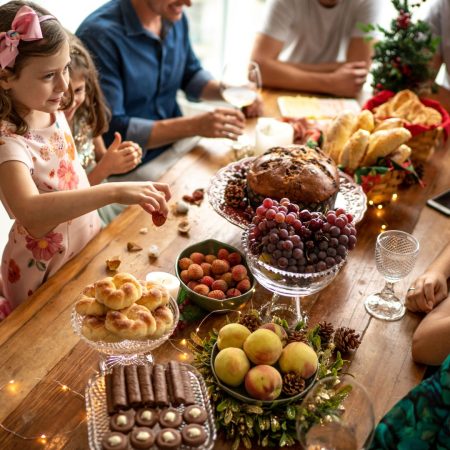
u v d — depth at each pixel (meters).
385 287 1.37
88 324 1.06
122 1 2.13
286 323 1.19
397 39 1.91
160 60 2.26
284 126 1.82
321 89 2.31
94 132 1.80
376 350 1.24
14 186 1.31
